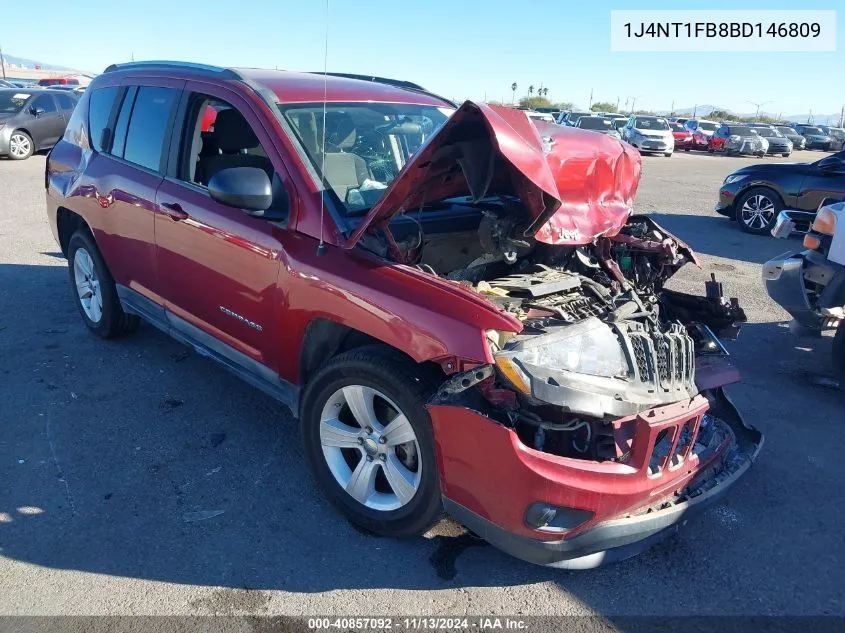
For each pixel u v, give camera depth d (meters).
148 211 4.04
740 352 5.62
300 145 3.33
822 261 4.88
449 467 2.65
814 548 3.16
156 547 2.96
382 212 2.80
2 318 5.61
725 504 3.48
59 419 4.00
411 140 3.93
